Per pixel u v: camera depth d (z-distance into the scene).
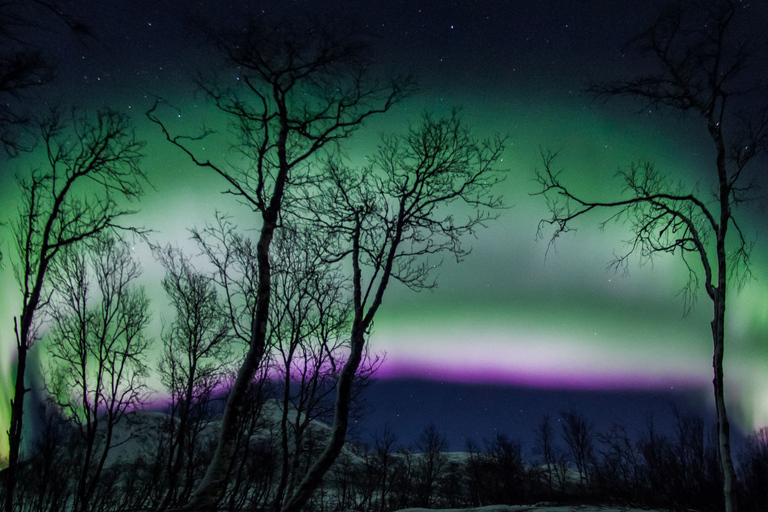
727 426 10.21
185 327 18.14
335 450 9.70
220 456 8.06
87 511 13.98
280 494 13.83
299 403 15.59
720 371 10.60
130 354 17.05
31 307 11.81
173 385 17.80
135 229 13.22
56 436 14.80
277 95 10.99
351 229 12.34
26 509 12.44
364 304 11.64
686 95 11.36
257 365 9.05
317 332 15.91
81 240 13.11
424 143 12.34
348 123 11.41
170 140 10.38
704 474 22.92
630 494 25.03
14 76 8.16
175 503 15.74
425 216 12.14
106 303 16.98
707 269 11.50
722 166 11.08
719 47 10.85
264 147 10.86
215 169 10.48
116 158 12.65
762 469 19.81
